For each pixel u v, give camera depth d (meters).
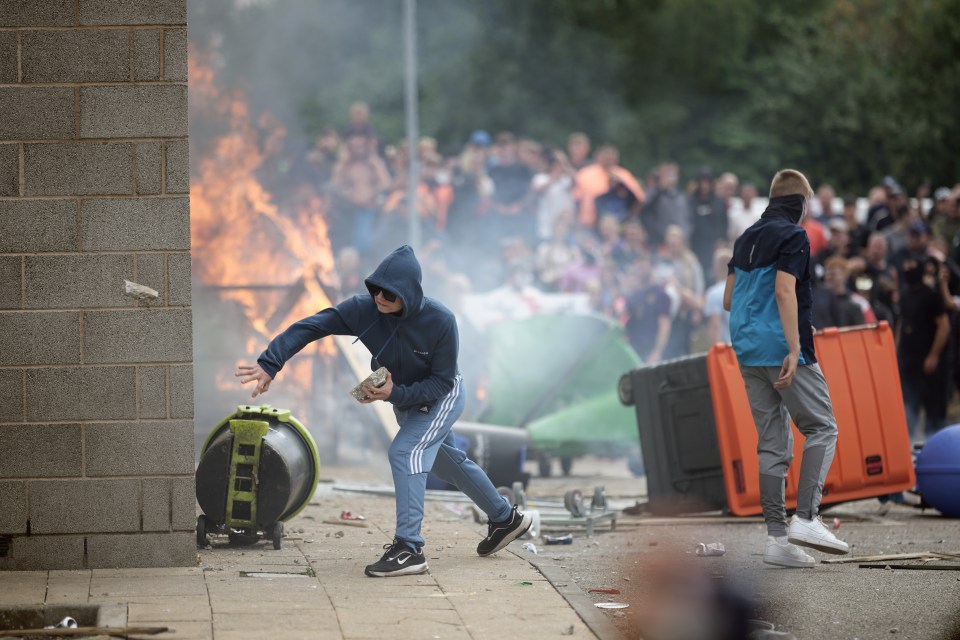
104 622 15.45
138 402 18.66
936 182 98.81
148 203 18.67
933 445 26.88
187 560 18.78
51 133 18.61
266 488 20.38
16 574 18.23
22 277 18.56
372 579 18.25
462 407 19.41
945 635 15.95
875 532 24.72
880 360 26.50
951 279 45.09
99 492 18.62
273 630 15.15
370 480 31.77
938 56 100.88
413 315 18.64
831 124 99.12
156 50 18.67
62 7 18.59
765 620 16.66
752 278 21.03
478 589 17.64
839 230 46.28
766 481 20.81
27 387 18.56
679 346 44.75
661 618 16.53
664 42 105.94
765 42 109.38
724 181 51.12
